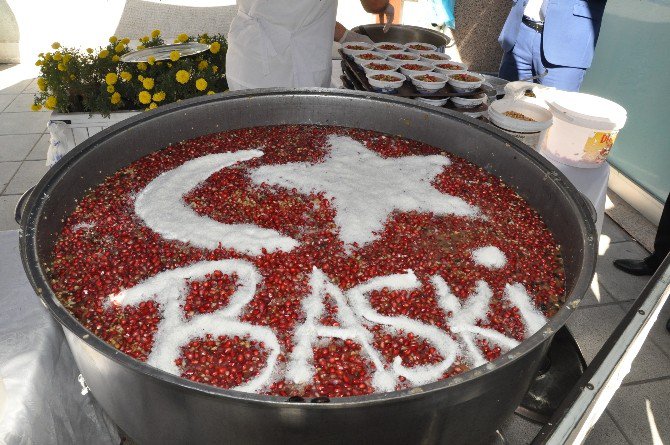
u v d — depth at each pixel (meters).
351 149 2.75
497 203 2.40
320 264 2.04
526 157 2.36
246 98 2.72
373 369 1.62
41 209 1.88
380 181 2.54
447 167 2.63
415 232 2.23
